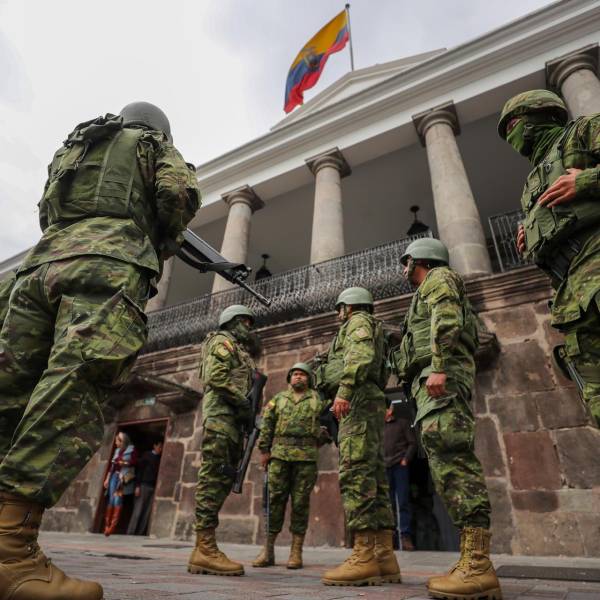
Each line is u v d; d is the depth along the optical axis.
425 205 13.39
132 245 1.54
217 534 6.20
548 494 4.77
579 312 1.46
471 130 10.95
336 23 14.34
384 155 11.62
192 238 2.64
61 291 1.39
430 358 2.22
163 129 2.15
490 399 5.51
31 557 1.08
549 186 1.79
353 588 2.09
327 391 3.35
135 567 2.83
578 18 8.82
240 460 3.15
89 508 7.93
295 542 3.43
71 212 1.58
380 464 2.67
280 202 13.29
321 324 7.08
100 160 1.66
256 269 16.73
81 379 1.24
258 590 1.85
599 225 1.51
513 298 6.03
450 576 1.80
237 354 3.37
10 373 1.36
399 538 5.17
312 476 3.61
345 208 13.68
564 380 5.24
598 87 8.10
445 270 2.32
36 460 1.12
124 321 1.39
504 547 4.73
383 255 8.31
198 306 10.13
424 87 10.16
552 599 1.81
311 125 11.47
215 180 12.77
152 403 8.22
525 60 9.35
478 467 2.00
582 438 4.87
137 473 7.76
